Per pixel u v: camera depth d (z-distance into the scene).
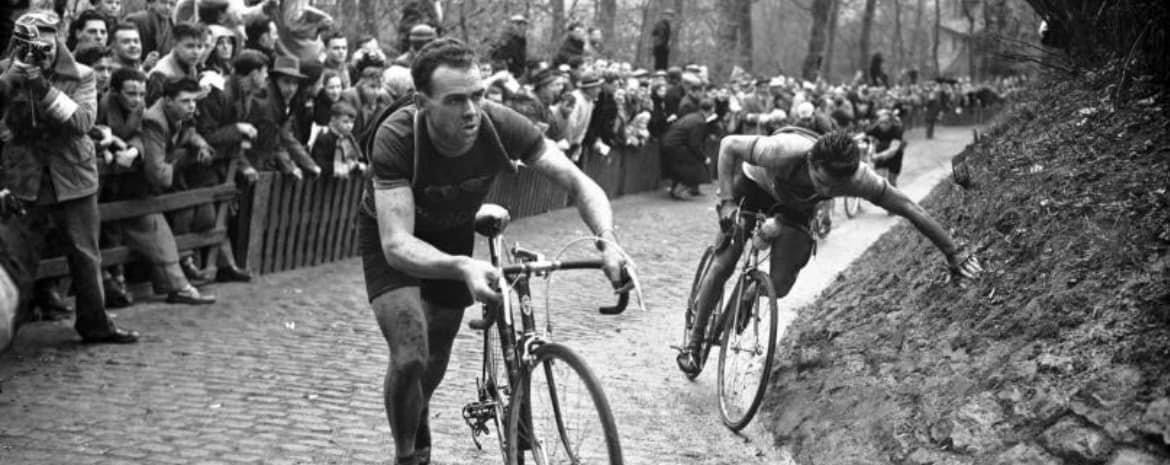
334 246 9.30
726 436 5.02
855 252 10.85
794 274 5.41
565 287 8.52
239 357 5.97
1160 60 5.68
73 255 6.00
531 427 3.57
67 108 5.75
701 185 17.48
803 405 4.98
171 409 5.00
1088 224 4.57
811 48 33.06
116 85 6.85
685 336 6.03
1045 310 4.24
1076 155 5.41
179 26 7.27
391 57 12.78
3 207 5.22
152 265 7.14
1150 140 5.17
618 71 15.05
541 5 17.33
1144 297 3.96
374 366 5.95
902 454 4.17
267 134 8.24
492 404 3.95
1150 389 3.63
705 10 31.06
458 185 3.67
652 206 14.55
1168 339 3.74
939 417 4.18
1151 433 3.51
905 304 5.20
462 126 3.50
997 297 4.59
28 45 5.62
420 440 4.19
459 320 4.04
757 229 5.13
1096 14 6.46
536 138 3.74
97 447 4.46
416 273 3.43
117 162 6.73
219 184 7.83
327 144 8.88
